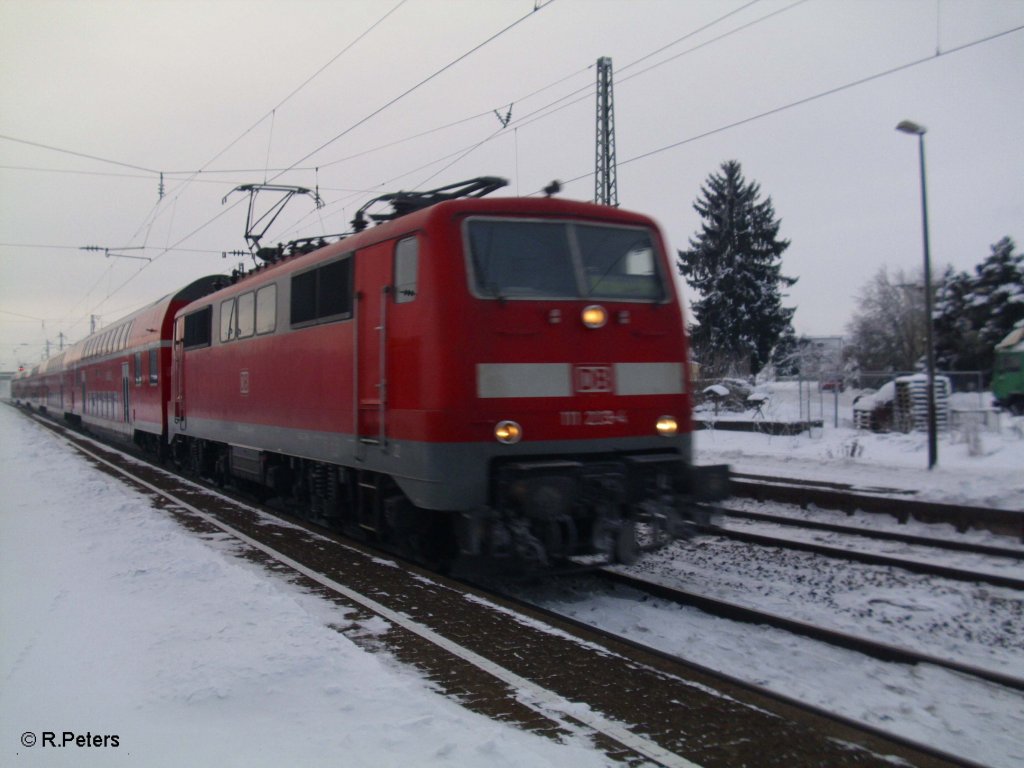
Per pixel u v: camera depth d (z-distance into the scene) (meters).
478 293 6.91
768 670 5.52
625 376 7.38
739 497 13.00
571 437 7.07
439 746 3.90
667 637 6.23
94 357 27.83
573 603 7.23
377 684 4.71
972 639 6.25
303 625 5.75
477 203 7.19
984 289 41.84
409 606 6.65
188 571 7.44
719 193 46.50
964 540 9.66
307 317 9.59
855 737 4.30
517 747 3.91
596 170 22.05
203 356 14.09
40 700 4.52
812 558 8.61
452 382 6.75
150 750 3.90
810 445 18.80
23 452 22.27
